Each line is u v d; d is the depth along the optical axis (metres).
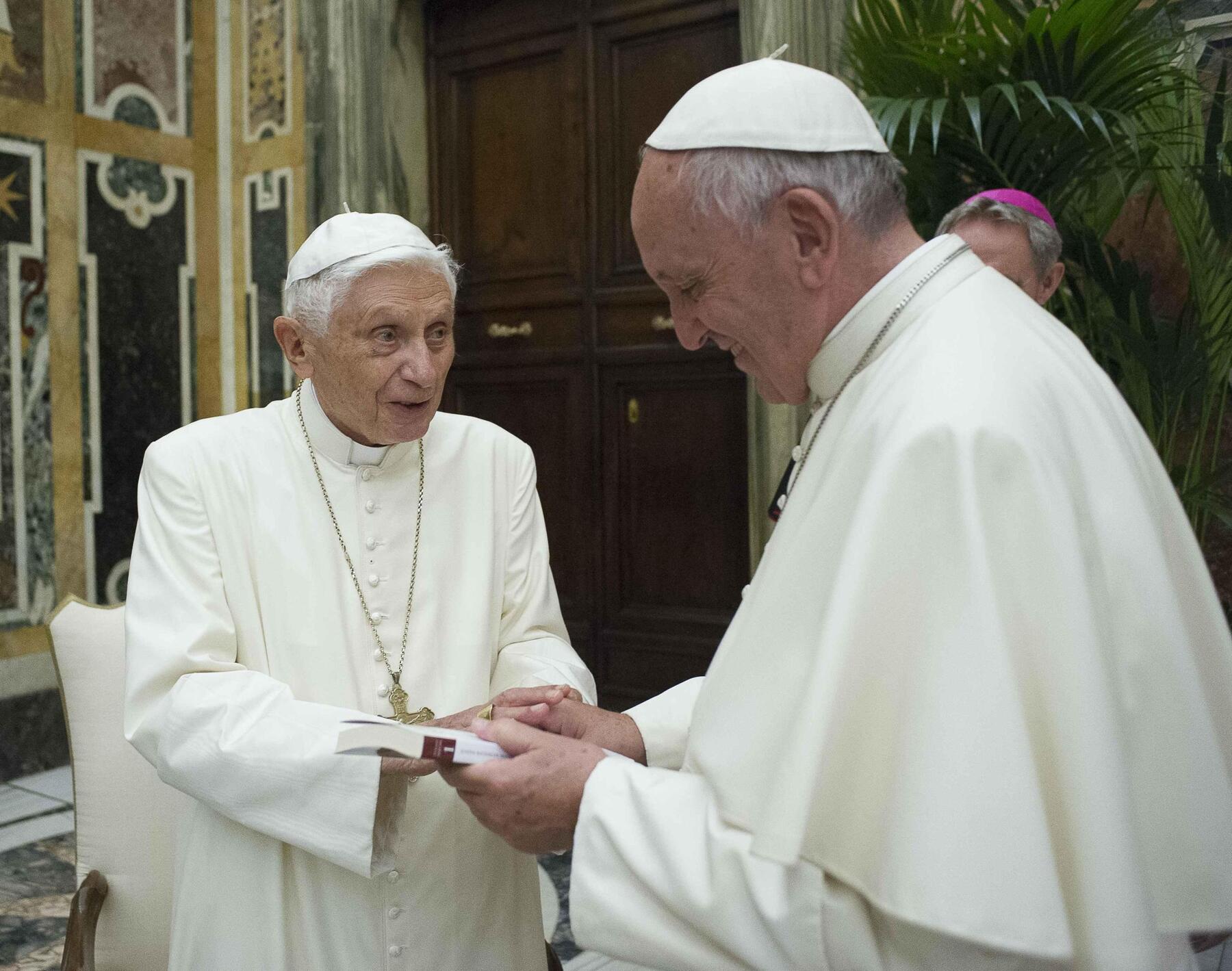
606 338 4.69
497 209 4.97
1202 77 3.13
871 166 1.20
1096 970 0.90
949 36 2.80
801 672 1.09
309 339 1.55
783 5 3.76
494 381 5.05
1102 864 0.90
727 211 1.15
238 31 5.20
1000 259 2.50
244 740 1.43
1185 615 1.15
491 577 1.72
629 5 4.50
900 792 0.96
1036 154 2.89
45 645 4.71
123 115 5.01
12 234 4.61
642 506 4.66
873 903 0.98
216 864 1.57
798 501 1.21
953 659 0.96
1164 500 1.17
